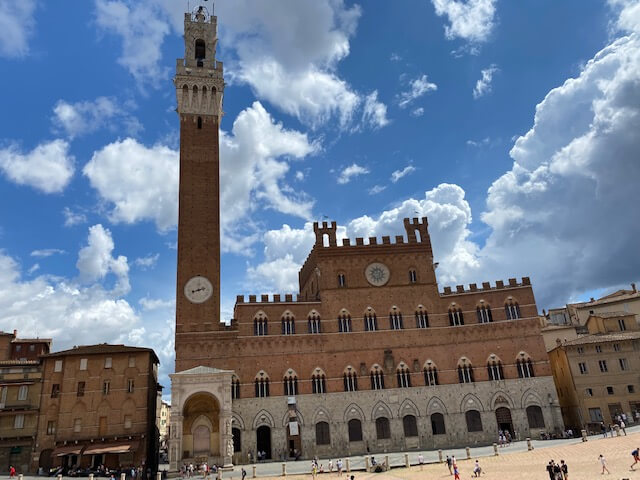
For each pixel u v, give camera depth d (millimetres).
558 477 42438
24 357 109312
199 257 89562
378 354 88250
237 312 87125
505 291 92438
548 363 87625
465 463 62969
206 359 83250
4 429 76938
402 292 92938
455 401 85938
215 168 96375
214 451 76375
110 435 77562
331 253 94125
